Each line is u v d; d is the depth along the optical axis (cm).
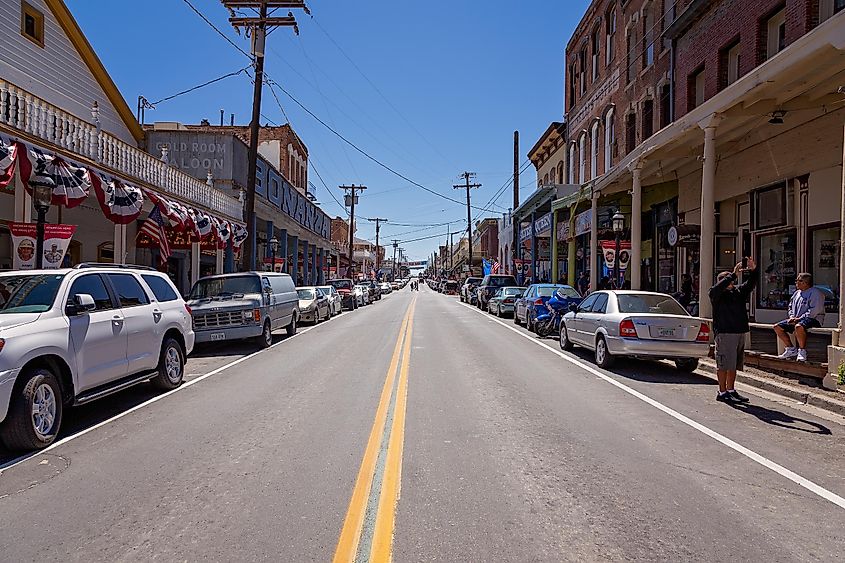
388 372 1191
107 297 862
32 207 1374
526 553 422
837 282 1428
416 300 5384
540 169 4153
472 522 474
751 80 1176
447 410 860
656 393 991
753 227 1723
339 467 608
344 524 470
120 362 844
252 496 530
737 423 793
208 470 602
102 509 505
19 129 1233
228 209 2581
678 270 2211
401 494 534
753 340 1428
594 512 495
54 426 701
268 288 1678
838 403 848
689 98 1897
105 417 830
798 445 692
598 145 2877
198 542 441
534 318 2033
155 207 1744
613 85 2653
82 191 1334
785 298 1605
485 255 7881
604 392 998
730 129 1495
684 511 498
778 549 430
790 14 1352
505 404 902
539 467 610
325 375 1163
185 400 938
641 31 2334
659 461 630
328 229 5672
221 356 1462
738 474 591
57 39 1786
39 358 700
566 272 3569
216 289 1647
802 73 1107
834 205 1409
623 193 2502
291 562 409
